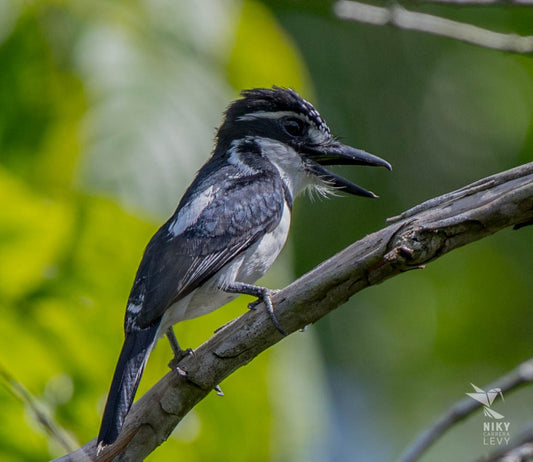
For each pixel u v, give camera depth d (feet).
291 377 35.22
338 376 50.21
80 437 31.19
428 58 49.90
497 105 49.85
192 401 26.50
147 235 30.42
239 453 33.81
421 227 23.39
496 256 50.72
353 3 34.81
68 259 30.25
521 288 50.47
